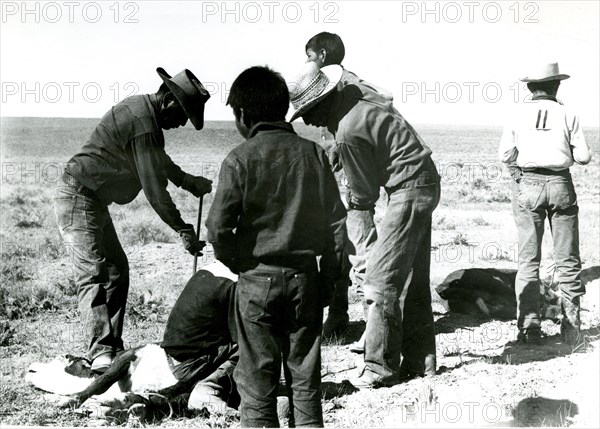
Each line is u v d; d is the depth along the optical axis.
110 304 5.88
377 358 5.47
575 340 6.40
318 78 5.32
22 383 5.37
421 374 5.68
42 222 14.49
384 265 5.39
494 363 5.94
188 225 5.77
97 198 5.77
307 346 4.00
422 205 5.37
